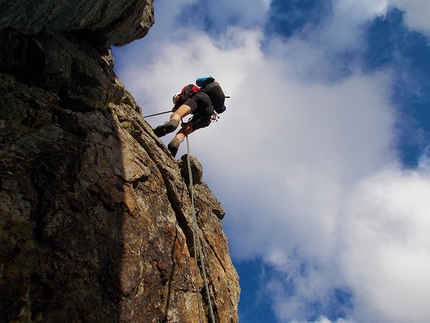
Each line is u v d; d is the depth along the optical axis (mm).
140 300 3475
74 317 2750
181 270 4367
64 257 2854
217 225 6543
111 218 3529
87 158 3662
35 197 2938
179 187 5566
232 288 5602
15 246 2600
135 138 5469
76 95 4105
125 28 4883
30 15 3062
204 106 7027
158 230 4316
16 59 3346
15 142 3105
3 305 2348
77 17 3672
